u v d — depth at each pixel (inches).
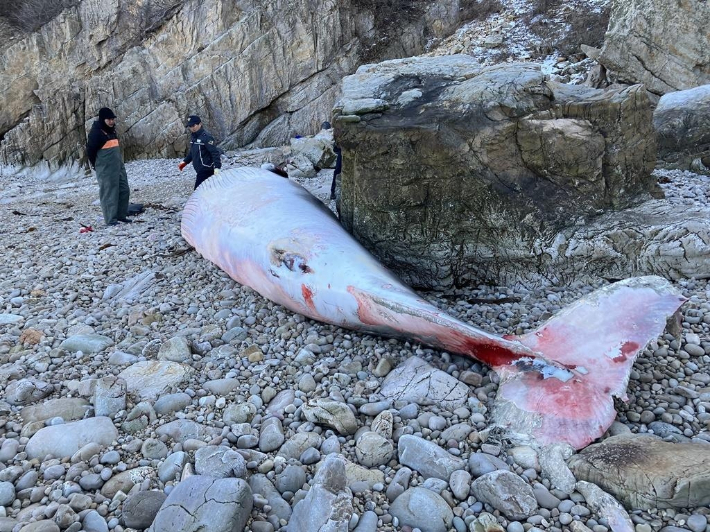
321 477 90.0
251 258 173.8
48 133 622.2
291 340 154.1
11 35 681.6
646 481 87.3
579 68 532.4
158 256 232.4
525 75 176.1
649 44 384.5
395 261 186.5
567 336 125.7
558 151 170.7
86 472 101.4
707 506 85.3
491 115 169.0
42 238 276.7
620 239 170.2
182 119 677.3
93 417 117.6
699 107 289.1
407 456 102.0
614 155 177.6
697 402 113.6
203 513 82.6
